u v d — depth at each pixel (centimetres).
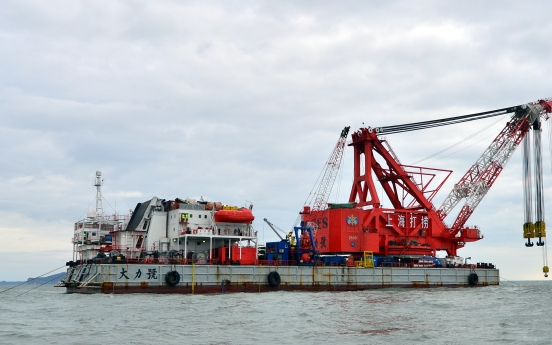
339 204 11469
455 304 7244
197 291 8731
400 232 11319
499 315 6088
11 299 8700
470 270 11388
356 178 11881
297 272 9550
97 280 8425
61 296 8831
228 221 9675
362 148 11925
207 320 5488
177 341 4406
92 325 5159
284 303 7131
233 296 8175
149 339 4478
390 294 8950
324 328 5078
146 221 10200
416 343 4409
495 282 11806
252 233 9881
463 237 11706
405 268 10612
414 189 11556
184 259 8919
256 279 9200
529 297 8569
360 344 4356
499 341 4506
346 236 10962
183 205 9700
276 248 10000
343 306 6844
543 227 11225
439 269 10994
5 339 4488
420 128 11825
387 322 5466
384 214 11281
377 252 11025
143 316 5753
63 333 4744
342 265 10256
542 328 5156
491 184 11788
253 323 5328
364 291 9769
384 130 11738
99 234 11844
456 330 5012
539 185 11419
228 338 4550
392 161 11550
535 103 11531
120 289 8319
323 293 9069
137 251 9656
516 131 11612
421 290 10212
